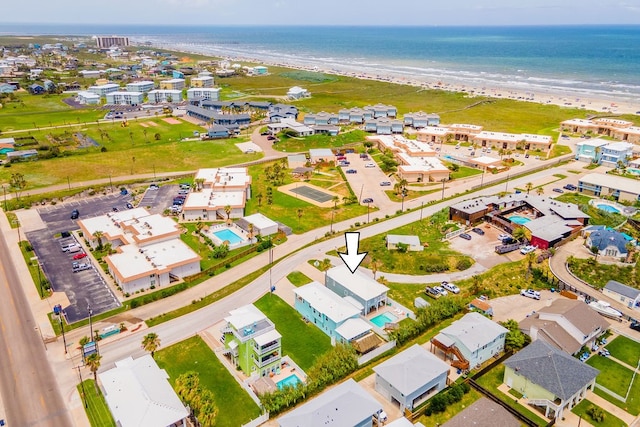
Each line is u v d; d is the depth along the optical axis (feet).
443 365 250.57
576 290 336.49
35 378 261.85
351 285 330.75
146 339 261.85
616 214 461.37
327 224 463.01
